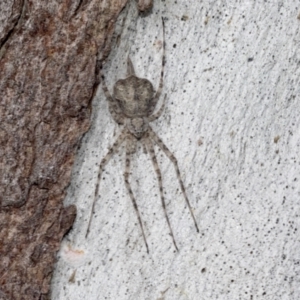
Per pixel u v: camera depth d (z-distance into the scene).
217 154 0.21
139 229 0.21
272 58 0.21
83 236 0.21
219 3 0.21
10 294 0.20
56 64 0.20
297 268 0.21
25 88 0.20
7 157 0.20
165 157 0.21
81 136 0.20
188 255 0.21
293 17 0.21
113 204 0.21
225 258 0.21
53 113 0.20
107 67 0.20
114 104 0.21
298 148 0.21
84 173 0.21
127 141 0.21
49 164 0.20
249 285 0.21
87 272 0.21
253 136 0.21
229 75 0.21
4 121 0.20
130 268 0.21
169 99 0.21
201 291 0.21
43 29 0.20
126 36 0.20
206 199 0.21
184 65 0.21
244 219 0.21
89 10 0.20
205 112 0.21
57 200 0.20
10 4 0.19
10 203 0.20
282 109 0.21
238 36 0.21
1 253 0.20
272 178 0.21
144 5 0.20
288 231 0.21
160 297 0.21
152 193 0.21
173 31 0.21
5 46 0.20
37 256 0.20
